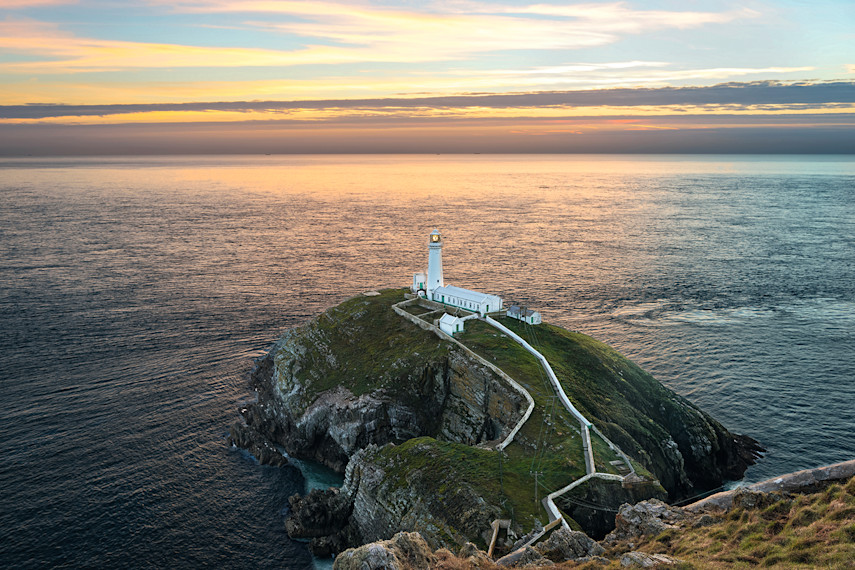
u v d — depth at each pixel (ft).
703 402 333.62
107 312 480.23
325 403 295.28
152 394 338.34
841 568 107.24
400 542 146.72
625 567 127.34
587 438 236.63
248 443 294.25
